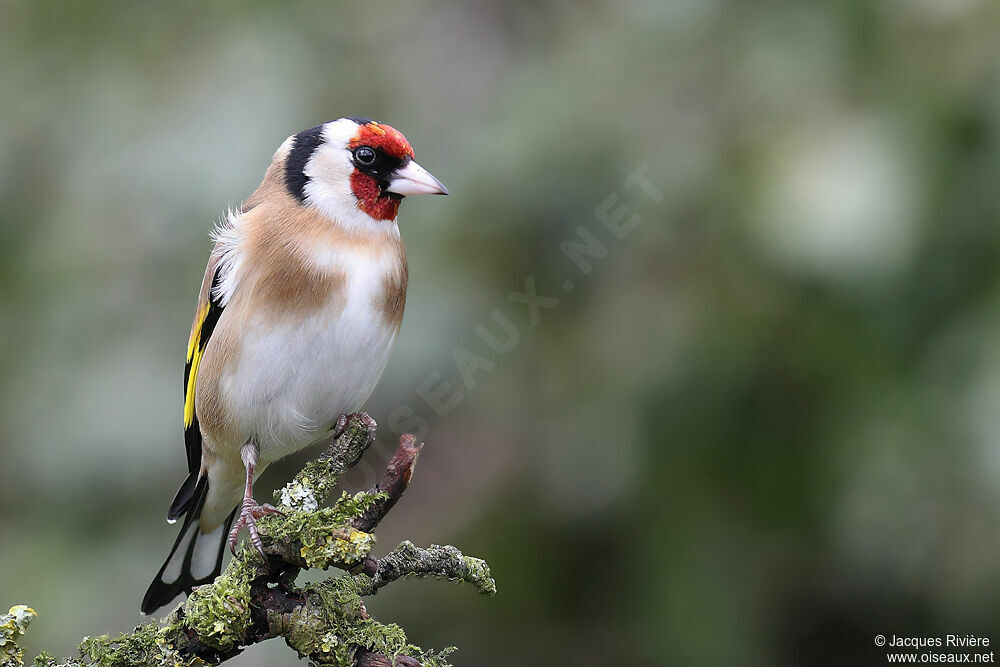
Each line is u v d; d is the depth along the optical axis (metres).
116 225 7.79
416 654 4.61
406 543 4.41
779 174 6.99
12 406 7.61
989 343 6.60
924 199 6.80
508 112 7.78
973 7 7.06
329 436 6.04
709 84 7.52
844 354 7.08
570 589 7.79
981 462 6.50
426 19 8.50
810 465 7.15
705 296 7.29
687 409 7.29
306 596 4.19
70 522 7.49
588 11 8.22
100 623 7.24
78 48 8.38
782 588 7.39
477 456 7.73
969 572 6.86
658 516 7.41
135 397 7.47
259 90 7.93
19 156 8.16
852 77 7.23
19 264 7.97
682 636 7.25
